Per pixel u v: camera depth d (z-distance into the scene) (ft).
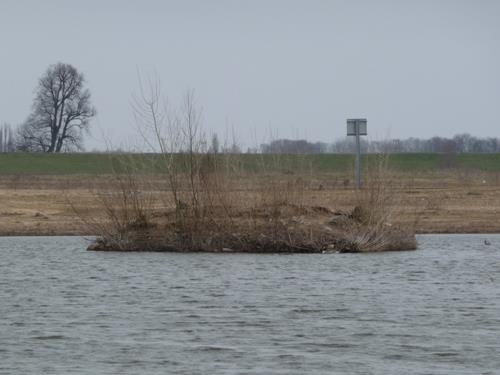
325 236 378.73
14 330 225.15
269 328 226.79
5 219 505.25
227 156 382.42
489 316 241.55
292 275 312.71
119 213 395.34
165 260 352.28
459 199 581.12
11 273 321.73
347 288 286.66
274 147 388.78
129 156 390.42
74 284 296.71
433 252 380.99
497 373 186.70
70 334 220.64
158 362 194.70
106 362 194.90
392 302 262.26
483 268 332.39
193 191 380.58
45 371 188.34
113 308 254.47
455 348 206.08
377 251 382.42
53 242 427.74
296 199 390.42
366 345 208.95
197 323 233.14
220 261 348.59
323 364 192.85
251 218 379.14
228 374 185.68
